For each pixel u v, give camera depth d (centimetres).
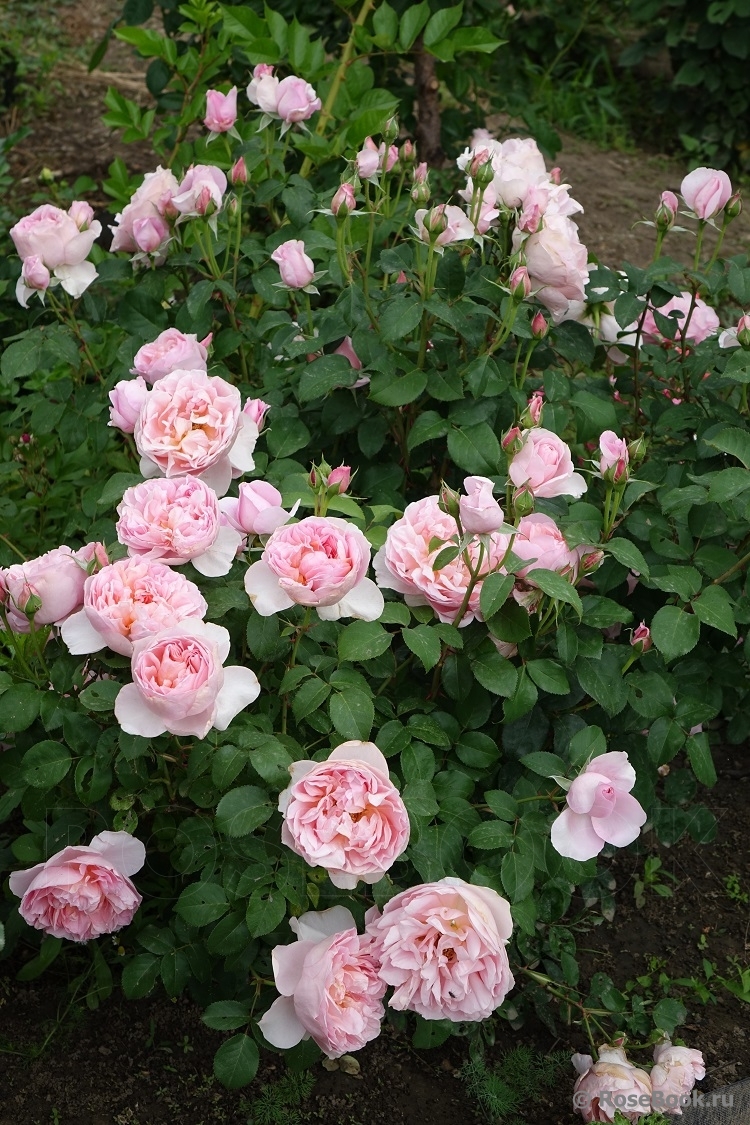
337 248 104
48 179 233
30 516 141
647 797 102
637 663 109
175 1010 105
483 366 100
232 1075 87
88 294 122
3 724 85
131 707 75
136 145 259
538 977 102
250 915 83
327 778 76
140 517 81
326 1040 79
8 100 274
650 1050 103
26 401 146
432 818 91
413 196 102
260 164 137
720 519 101
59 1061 100
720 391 123
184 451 84
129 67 297
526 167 114
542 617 90
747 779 132
